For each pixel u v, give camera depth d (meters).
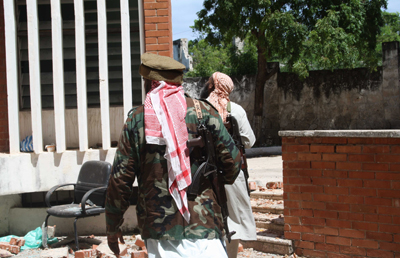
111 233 2.23
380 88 14.52
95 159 5.22
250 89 15.87
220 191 2.28
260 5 12.74
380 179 3.62
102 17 5.18
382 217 3.62
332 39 12.38
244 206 3.40
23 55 5.64
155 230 2.03
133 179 2.15
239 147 3.37
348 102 14.93
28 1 5.12
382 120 14.49
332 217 3.87
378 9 14.23
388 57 14.30
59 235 5.30
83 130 5.20
